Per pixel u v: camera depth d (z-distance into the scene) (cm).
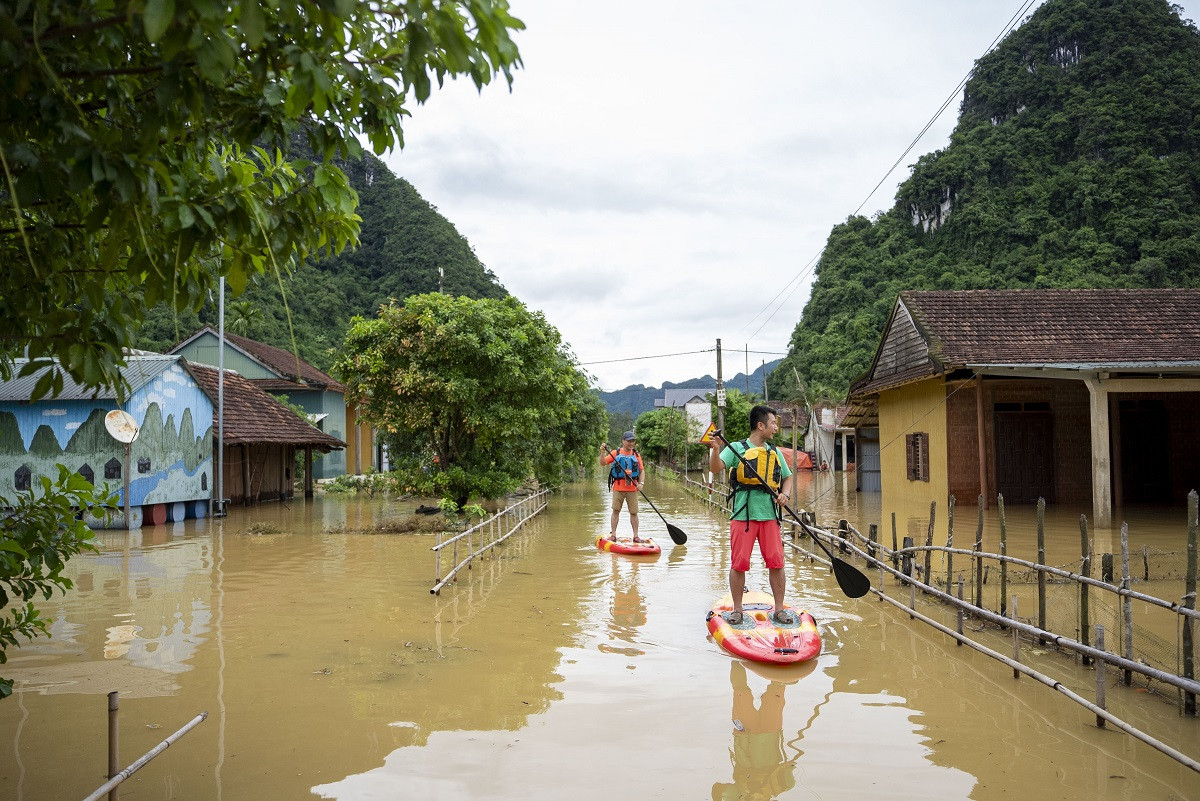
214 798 328
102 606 702
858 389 2070
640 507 1920
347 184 270
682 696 457
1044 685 472
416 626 627
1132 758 364
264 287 4044
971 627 616
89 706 441
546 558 1020
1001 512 590
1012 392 1609
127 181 204
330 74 239
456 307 1333
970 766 356
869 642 580
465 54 205
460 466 1401
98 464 1268
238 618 654
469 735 397
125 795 331
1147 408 1678
